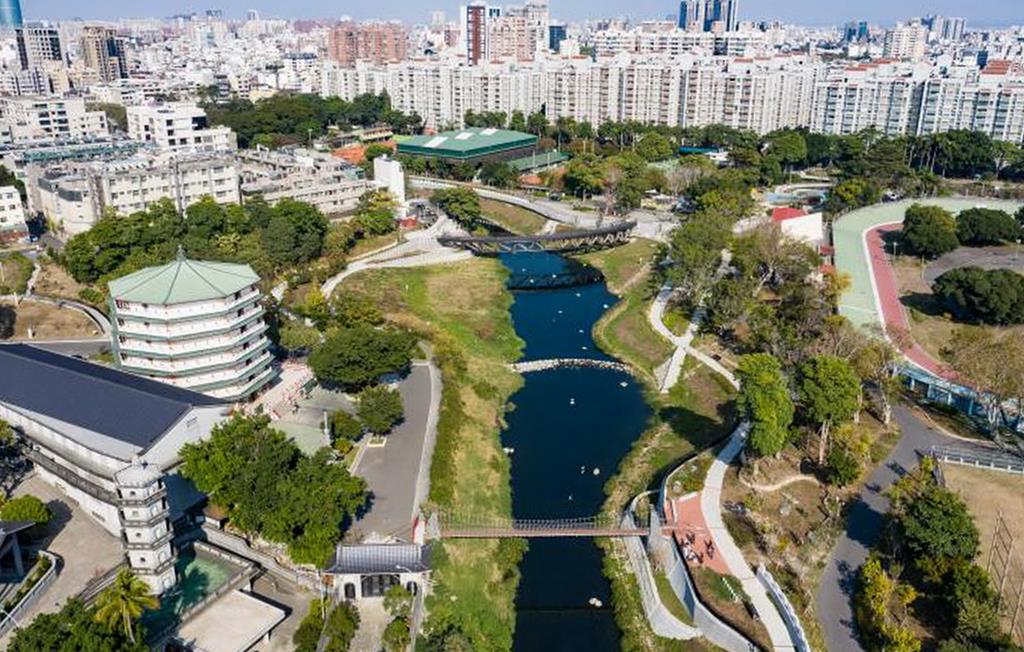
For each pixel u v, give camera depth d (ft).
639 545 424.46
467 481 471.21
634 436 546.26
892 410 530.68
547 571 421.18
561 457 519.60
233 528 405.39
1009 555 375.45
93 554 380.99
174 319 492.95
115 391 440.45
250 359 533.96
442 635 352.49
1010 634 321.73
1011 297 639.76
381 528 410.11
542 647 371.15
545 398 599.16
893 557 378.53
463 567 402.72
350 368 525.34
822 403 450.71
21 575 362.33
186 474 393.91
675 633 368.48
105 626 289.12
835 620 352.69
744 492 447.83
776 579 378.94
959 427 509.35
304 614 358.02
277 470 392.88
